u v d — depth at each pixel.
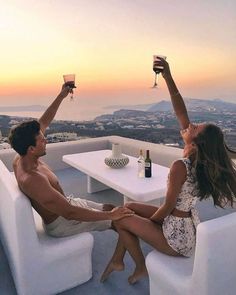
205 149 1.53
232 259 1.38
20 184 1.73
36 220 2.15
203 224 1.32
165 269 1.56
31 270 1.77
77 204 2.14
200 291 1.36
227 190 1.56
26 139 1.70
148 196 2.34
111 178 2.70
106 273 1.98
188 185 1.59
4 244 2.41
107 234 2.69
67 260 1.89
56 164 4.87
